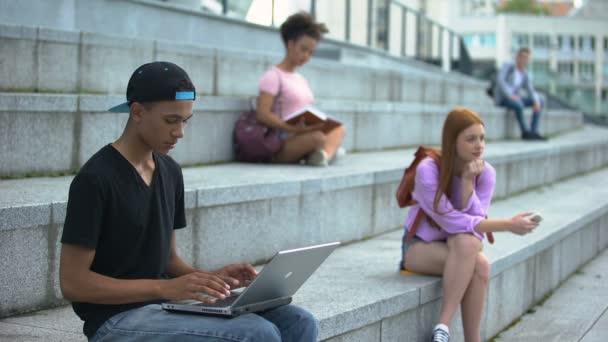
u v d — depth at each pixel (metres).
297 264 5.09
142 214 4.76
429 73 27.48
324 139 11.23
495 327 8.98
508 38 87.31
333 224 9.80
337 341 6.44
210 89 12.55
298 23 11.67
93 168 4.61
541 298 10.68
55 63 9.87
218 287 4.65
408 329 7.41
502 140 20.89
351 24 22.59
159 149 4.71
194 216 7.79
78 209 4.56
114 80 10.67
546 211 13.15
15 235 6.27
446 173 7.63
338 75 16.75
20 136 8.52
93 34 10.30
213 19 15.42
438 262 7.77
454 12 88.12
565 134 24.83
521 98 21.83
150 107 4.63
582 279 11.99
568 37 91.44
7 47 9.32
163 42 11.44
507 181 14.97
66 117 8.98
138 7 13.43
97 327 4.80
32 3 11.38
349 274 8.09
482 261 7.50
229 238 8.24
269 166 11.10
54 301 6.60
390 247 9.81
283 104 11.67
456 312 8.05
